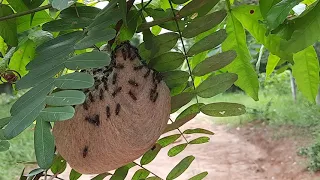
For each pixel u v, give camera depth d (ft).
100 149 1.44
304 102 11.66
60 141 1.48
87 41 1.28
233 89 14.98
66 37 1.34
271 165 9.07
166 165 8.89
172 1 1.64
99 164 1.47
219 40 1.59
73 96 1.07
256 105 12.73
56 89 1.13
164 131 1.70
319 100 5.58
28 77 1.20
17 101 1.13
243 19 2.10
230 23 2.12
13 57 2.04
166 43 1.62
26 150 7.95
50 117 1.05
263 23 1.86
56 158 1.68
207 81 1.63
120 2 1.39
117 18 1.36
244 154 9.87
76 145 1.46
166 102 1.52
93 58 1.18
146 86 1.47
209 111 1.69
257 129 11.19
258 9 2.07
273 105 12.27
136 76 1.46
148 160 1.83
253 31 2.11
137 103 1.44
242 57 2.16
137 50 1.52
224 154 9.96
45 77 1.18
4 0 1.88
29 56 2.04
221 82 1.63
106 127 1.42
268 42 2.11
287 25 1.70
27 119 1.07
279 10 1.59
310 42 1.69
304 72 2.32
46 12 1.87
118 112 1.42
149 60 1.61
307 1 2.26
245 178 8.66
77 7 1.51
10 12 1.73
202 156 9.87
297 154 9.14
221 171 9.04
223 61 1.60
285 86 13.85
